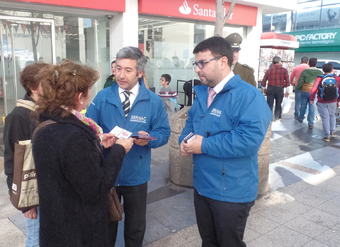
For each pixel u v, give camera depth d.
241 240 2.18
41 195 1.52
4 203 3.79
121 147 1.79
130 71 2.36
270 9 10.30
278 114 9.01
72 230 1.54
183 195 4.02
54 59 7.11
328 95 6.70
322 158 5.62
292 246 2.95
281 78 8.66
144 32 8.15
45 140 1.49
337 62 17.53
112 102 2.44
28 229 2.27
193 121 2.28
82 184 1.50
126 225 2.61
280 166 5.18
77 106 1.64
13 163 2.12
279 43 14.15
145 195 2.60
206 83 2.09
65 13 7.00
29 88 2.06
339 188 4.30
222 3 4.35
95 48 7.68
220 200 2.06
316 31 23.22
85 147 1.51
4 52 6.59
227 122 2.03
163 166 5.11
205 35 9.52
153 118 2.56
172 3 7.65
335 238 3.09
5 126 2.11
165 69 8.87
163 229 3.23
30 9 6.49
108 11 6.83
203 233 2.32
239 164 2.04
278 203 3.83
